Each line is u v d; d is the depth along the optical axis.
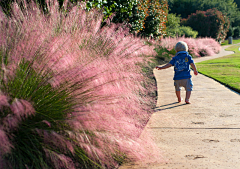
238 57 14.62
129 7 8.28
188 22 35.00
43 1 3.86
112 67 2.59
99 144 2.01
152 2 13.64
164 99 4.48
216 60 12.99
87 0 5.54
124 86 2.59
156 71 8.71
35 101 2.05
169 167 1.98
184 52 4.22
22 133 1.93
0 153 1.59
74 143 2.01
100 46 3.24
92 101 2.17
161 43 13.84
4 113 1.74
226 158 2.11
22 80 1.99
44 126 2.01
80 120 1.97
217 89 5.27
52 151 1.87
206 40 20.95
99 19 3.91
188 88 4.12
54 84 1.98
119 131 2.12
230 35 48.44
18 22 2.67
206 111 3.59
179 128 2.90
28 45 2.20
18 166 1.76
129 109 2.53
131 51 3.52
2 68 1.76
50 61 2.14
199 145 2.40
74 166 1.98
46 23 2.86
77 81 2.17
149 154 2.12
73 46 2.61
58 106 2.07
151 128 2.91
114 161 2.11
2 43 2.14
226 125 2.94
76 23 3.36
